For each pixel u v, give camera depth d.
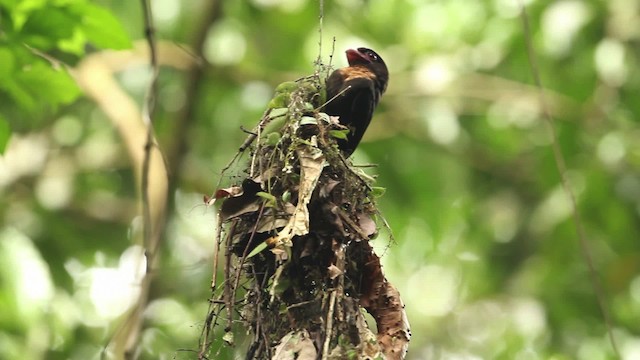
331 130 6.22
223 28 14.32
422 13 14.69
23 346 10.67
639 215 12.54
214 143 14.55
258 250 5.72
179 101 14.28
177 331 11.28
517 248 14.41
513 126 14.70
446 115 13.97
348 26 14.15
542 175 13.20
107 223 13.84
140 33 13.60
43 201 13.30
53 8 7.61
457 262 15.11
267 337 5.86
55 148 14.21
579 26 12.93
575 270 12.90
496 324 15.45
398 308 5.99
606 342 13.11
